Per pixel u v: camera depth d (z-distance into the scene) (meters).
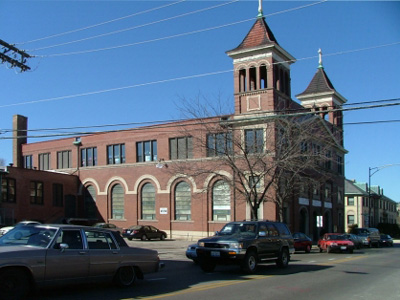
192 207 38.47
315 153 32.16
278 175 28.06
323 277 14.46
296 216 38.28
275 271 16.03
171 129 40.34
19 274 8.93
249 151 29.47
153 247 29.66
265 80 38.91
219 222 36.75
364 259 23.48
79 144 46.22
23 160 51.38
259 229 16.05
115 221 43.22
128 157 43.03
